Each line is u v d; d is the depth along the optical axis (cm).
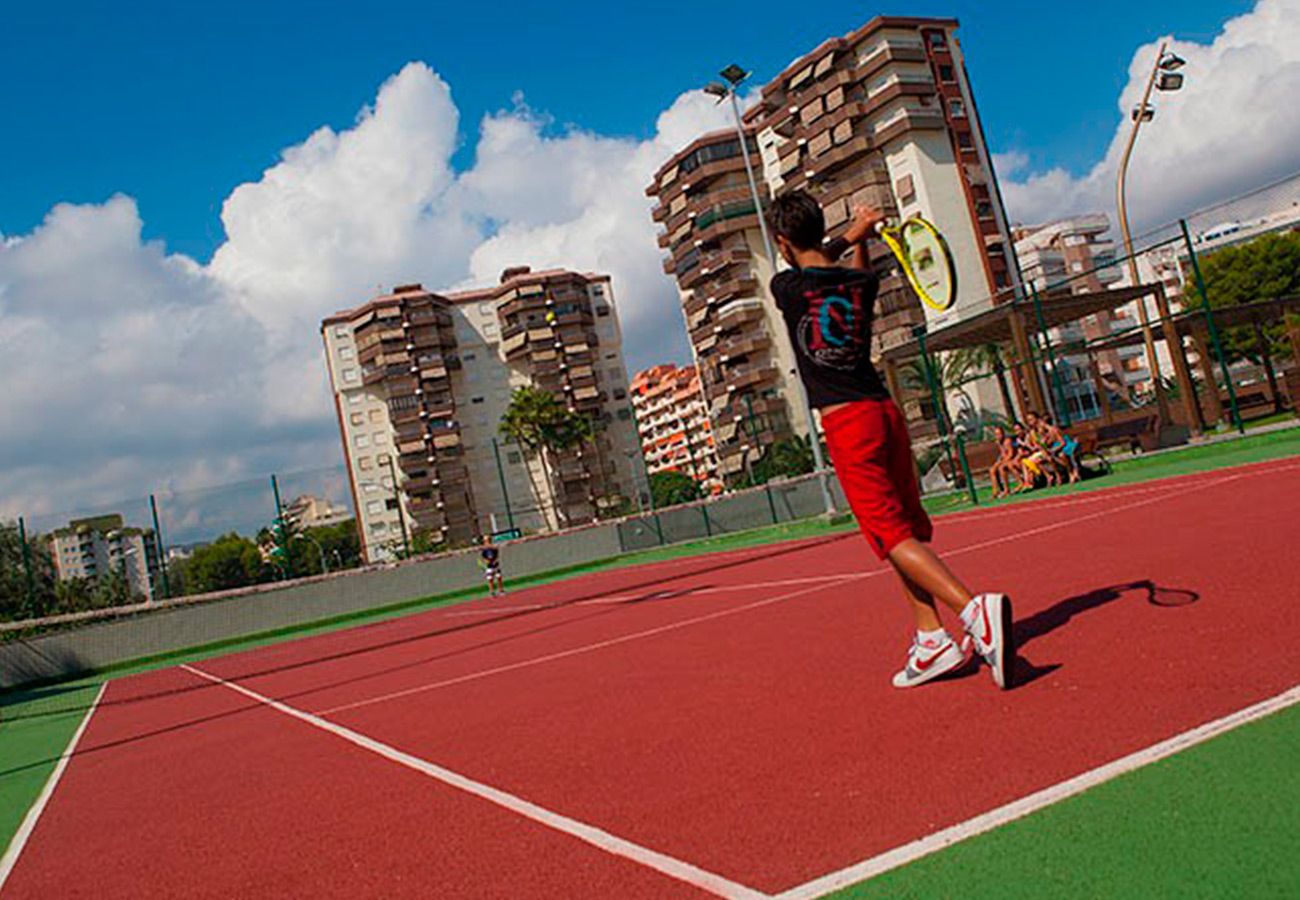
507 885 246
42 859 379
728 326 6425
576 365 8112
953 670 386
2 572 2250
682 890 220
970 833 220
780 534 2295
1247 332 3903
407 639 1398
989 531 1039
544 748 401
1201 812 206
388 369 7756
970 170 5341
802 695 405
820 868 218
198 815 404
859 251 397
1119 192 2223
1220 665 316
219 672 1505
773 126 5934
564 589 1927
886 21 5288
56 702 1502
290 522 2683
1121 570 555
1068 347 2264
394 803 356
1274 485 838
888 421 367
